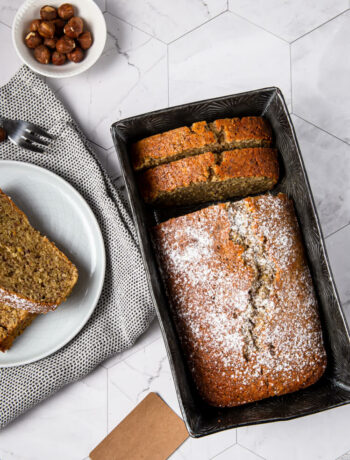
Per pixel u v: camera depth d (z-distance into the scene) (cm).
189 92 75
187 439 72
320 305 65
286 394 64
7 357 70
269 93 64
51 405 73
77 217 72
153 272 63
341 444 72
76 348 71
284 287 63
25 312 69
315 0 75
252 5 75
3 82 75
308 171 74
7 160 71
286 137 65
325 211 74
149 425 72
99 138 74
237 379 63
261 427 72
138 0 75
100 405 73
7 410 70
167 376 73
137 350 73
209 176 65
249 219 64
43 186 72
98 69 75
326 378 64
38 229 72
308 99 74
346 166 74
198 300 64
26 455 72
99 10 72
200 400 64
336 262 73
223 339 63
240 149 65
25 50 72
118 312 72
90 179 72
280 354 63
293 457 72
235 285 63
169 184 65
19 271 69
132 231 71
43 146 72
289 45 75
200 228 64
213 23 75
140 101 75
